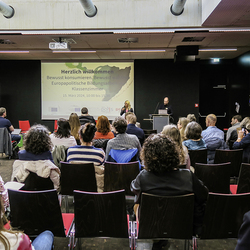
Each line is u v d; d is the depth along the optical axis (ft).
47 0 19.83
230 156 10.42
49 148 7.24
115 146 9.62
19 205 5.47
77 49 27.22
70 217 6.64
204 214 5.31
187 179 5.12
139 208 5.48
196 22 19.30
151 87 32.81
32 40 23.34
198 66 32.32
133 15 19.53
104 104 33.01
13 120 34.09
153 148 5.12
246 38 22.95
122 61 32.45
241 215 5.30
